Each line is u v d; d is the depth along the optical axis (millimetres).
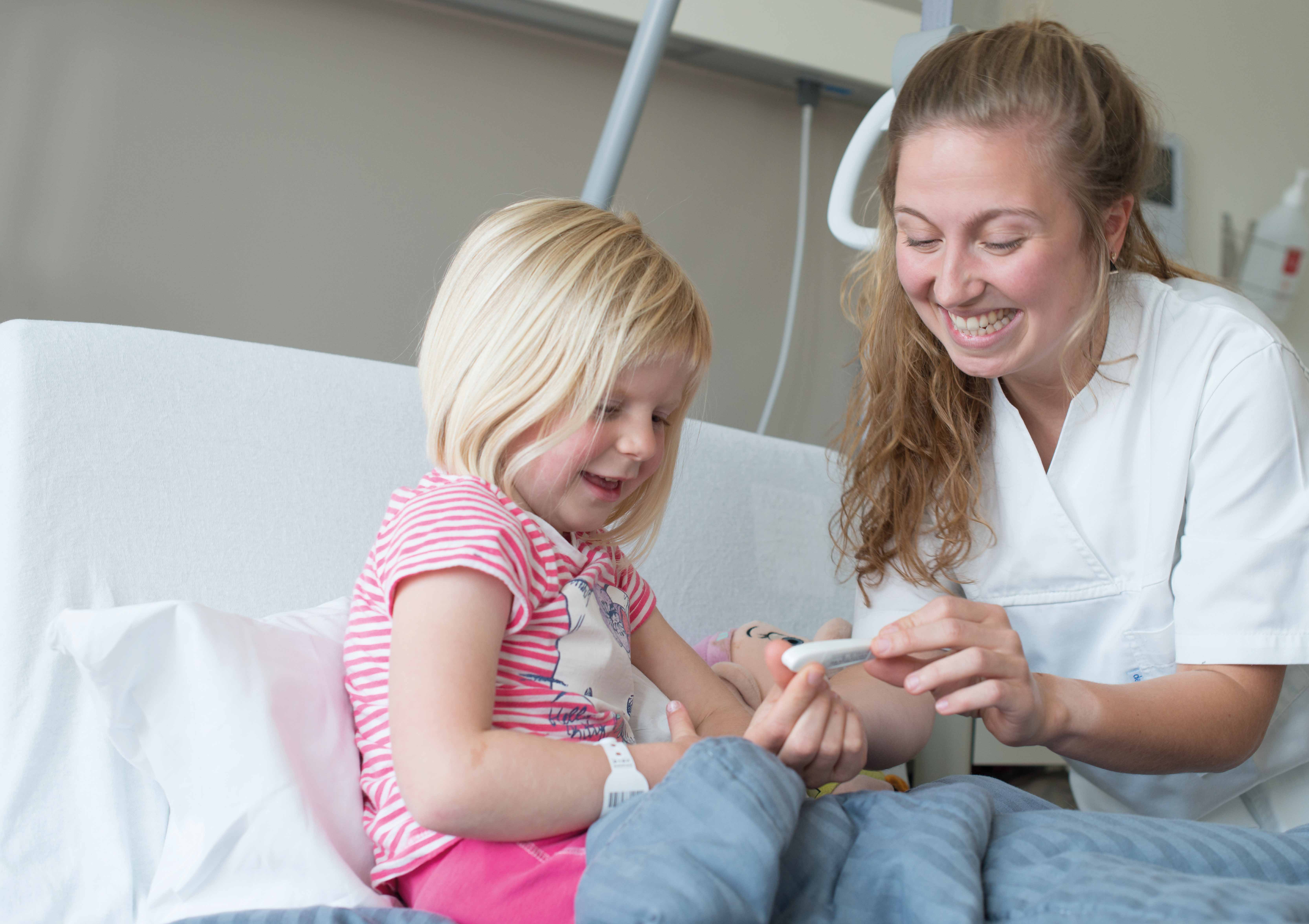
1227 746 819
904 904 562
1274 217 2309
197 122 1567
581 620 792
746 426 2184
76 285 1496
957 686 747
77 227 1492
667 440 935
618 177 1409
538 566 774
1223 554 868
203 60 1564
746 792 568
